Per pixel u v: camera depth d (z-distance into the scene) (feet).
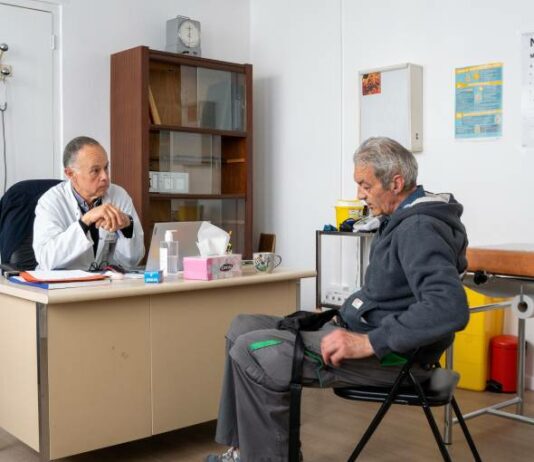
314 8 15.20
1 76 12.93
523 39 11.75
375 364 6.39
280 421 6.54
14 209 10.41
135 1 14.70
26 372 7.75
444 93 12.87
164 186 14.19
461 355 11.91
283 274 9.25
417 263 5.79
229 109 15.25
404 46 13.48
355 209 13.15
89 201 10.03
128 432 8.13
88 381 7.76
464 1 12.51
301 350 6.30
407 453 8.77
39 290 7.54
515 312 8.50
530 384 11.89
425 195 6.63
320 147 15.20
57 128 13.74
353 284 14.56
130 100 13.84
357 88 14.37
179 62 14.23
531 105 11.69
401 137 13.15
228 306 8.96
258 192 16.70
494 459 8.57
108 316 7.88
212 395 8.87
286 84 15.94
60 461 8.55
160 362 8.36
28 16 13.28
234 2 16.44
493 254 8.48
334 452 8.80
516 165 11.93
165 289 8.01
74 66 13.89
